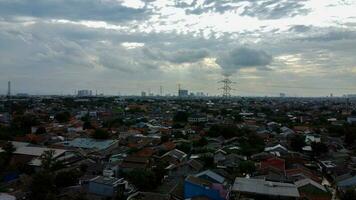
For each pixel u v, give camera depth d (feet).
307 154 222.28
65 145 220.43
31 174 155.74
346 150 230.27
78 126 318.24
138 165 169.68
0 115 376.89
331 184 159.22
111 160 185.88
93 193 130.00
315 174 170.40
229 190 124.47
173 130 315.37
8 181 147.95
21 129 286.66
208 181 136.26
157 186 143.74
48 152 169.17
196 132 307.99
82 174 158.30
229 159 187.73
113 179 138.41
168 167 172.24
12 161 174.29
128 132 293.02
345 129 297.33
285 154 207.51
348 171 168.66
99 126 330.95
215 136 286.05
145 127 332.80
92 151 208.54
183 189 136.46
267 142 255.91
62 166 169.17
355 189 133.90
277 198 111.65
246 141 250.57
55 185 137.80
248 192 113.29
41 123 328.49
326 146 221.46
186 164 176.35
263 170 160.97
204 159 186.19
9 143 190.19
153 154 203.82
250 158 201.26
